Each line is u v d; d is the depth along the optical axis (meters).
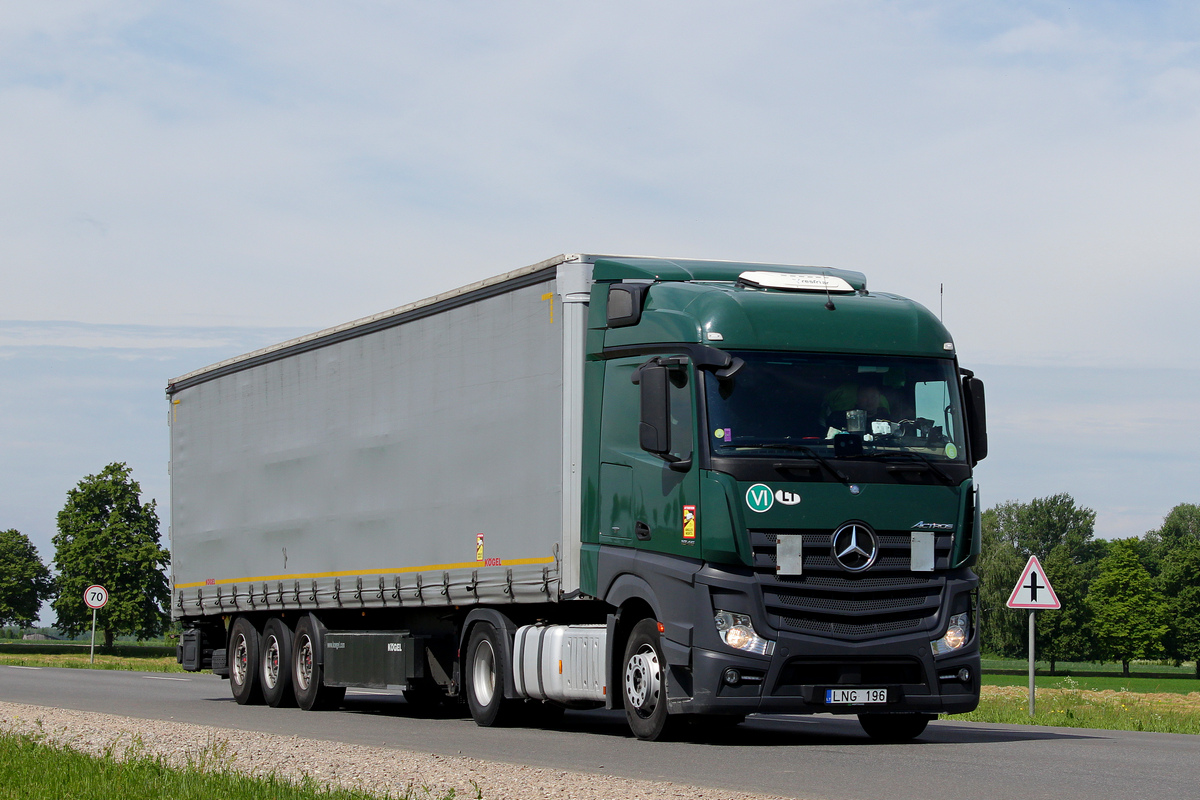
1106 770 10.01
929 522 12.36
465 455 15.91
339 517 18.66
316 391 19.45
